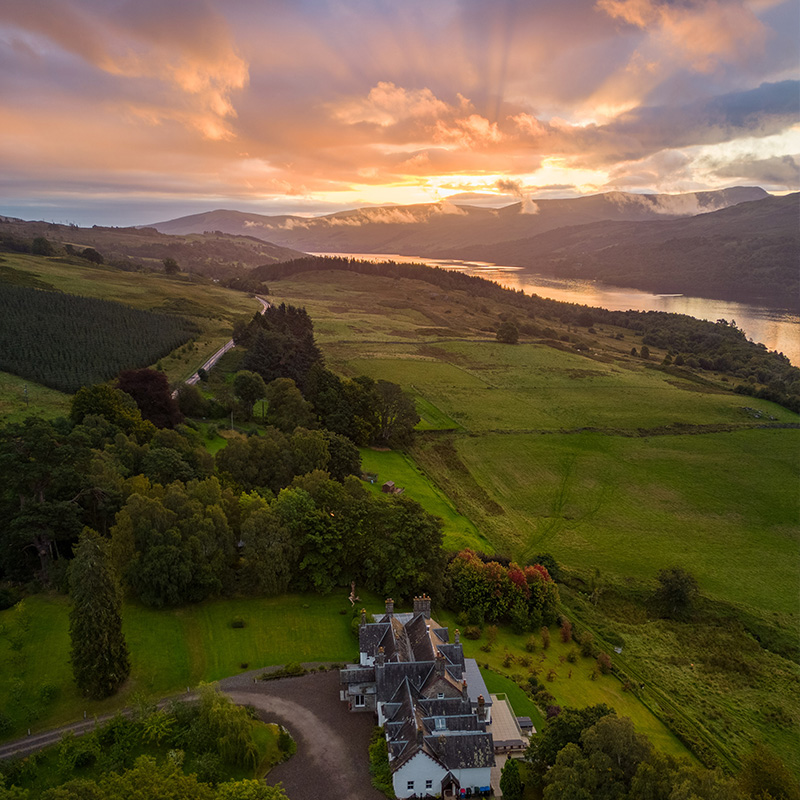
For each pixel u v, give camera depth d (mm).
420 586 94438
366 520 97562
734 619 110562
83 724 62344
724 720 84188
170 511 84812
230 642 77812
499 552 123625
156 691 68062
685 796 46969
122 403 126188
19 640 70312
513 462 176375
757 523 149375
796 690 93938
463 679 70625
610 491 162125
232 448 114875
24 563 83250
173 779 48469
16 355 159625
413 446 181500
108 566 69000
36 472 82750
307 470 120375
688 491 164375
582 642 96312
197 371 190750
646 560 128125
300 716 66625
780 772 59156
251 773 58312
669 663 96625
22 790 48344
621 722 55031
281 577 88375
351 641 80562
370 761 60938
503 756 64312
